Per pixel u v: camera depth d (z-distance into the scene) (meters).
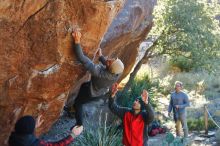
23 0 4.30
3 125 4.97
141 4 9.54
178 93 10.05
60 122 8.95
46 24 4.49
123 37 9.10
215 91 16.72
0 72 4.55
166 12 14.21
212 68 14.55
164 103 15.00
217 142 10.39
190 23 14.05
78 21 4.63
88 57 5.12
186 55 14.96
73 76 5.09
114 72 4.81
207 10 14.28
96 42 5.00
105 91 5.86
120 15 8.69
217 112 13.30
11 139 3.91
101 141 7.96
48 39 4.55
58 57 4.69
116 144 8.17
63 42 4.63
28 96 4.87
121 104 12.19
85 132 8.35
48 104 5.20
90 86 5.07
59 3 4.43
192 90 17.09
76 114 5.30
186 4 14.12
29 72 4.69
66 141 4.27
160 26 14.50
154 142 10.39
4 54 4.46
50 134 8.35
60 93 5.17
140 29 10.44
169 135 7.95
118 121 10.09
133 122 5.97
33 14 4.42
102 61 5.61
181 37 14.35
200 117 12.64
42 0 4.39
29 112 5.11
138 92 13.42
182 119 9.98
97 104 10.05
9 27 4.37
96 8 4.61
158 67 20.12
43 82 4.84
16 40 4.45
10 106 4.86
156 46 14.87
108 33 8.20
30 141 3.86
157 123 11.53
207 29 14.23
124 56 11.29
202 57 14.21
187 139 9.63
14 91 4.74
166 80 18.45
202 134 11.11
